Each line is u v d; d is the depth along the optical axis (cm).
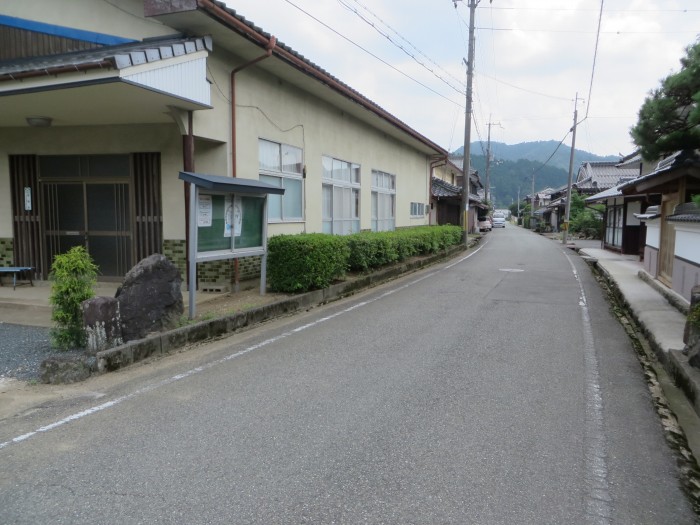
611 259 1800
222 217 769
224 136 896
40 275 997
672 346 596
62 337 567
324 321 776
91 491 299
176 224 916
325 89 1190
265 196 866
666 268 1048
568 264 1692
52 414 414
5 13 927
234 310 746
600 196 2058
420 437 371
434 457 341
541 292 1074
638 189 1053
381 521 271
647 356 615
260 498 291
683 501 296
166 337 593
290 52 958
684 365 503
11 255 1005
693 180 934
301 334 690
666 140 732
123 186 950
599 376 521
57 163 974
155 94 691
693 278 806
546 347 629
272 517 273
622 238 2008
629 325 788
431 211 2808
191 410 420
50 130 955
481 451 351
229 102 909
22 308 802
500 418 408
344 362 557
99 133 935
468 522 271
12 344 608
